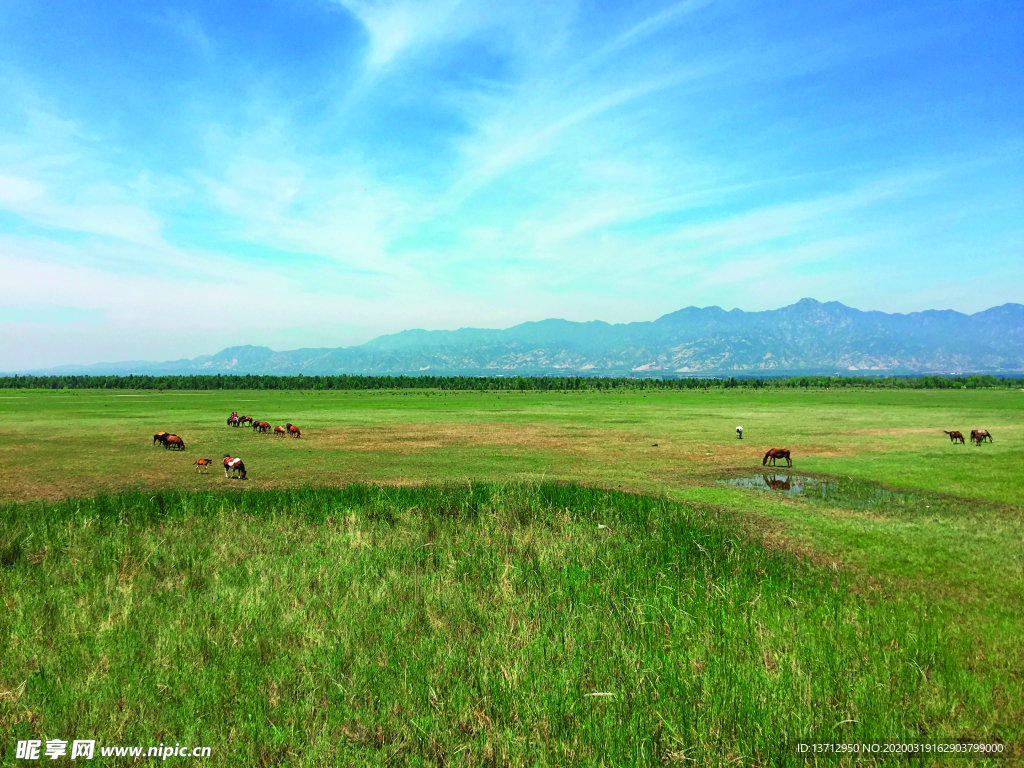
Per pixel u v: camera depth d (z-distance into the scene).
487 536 13.16
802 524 15.61
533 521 14.56
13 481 22.23
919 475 23.67
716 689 6.29
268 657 7.03
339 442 36.16
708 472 24.84
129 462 27.27
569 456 29.78
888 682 6.62
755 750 5.39
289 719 5.77
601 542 12.76
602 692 6.30
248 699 6.07
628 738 5.59
